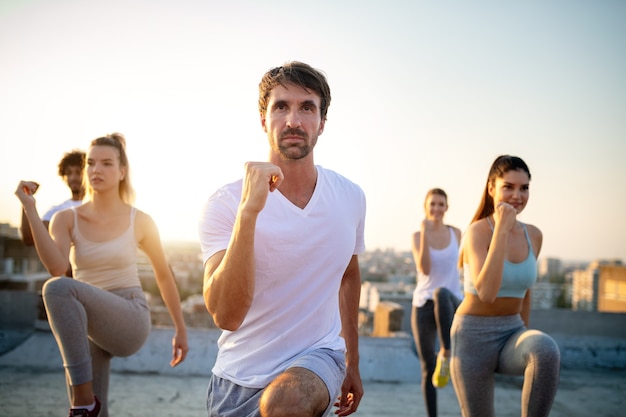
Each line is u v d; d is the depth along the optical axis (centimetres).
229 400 191
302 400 161
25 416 387
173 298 322
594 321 720
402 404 478
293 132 190
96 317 270
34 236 276
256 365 189
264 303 189
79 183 385
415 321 430
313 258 191
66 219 296
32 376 513
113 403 437
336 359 189
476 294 280
